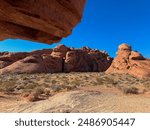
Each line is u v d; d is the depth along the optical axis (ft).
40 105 49.62
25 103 53.21
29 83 100.53
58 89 77.92
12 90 76.84
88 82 108.99
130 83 108.37
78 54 217.56
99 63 228.63
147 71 145.28
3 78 129.90
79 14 25.49
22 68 173.58
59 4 21.70
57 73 180.24
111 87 91.66
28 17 20.26
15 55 202.69
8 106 50.42
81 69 211.61
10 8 18.81
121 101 54.44
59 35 25.57
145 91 76.74
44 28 23.11
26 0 18.75
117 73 157.69
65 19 23.30
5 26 22.44
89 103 50.90
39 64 181.57
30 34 24.98
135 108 47.19
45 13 20.52
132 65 158.20
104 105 49.57
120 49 177.27
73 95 56.80
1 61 195.83
